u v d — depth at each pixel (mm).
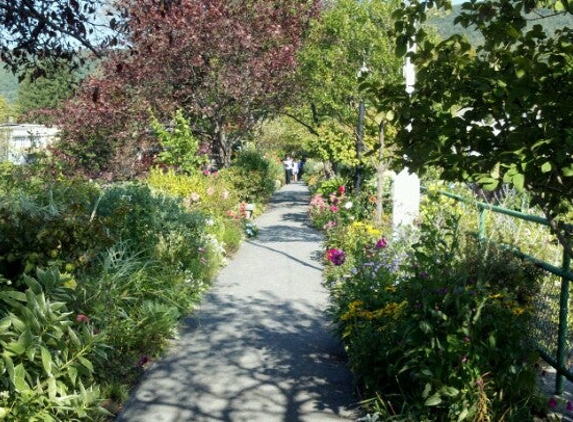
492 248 5680
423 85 4086
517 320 4617
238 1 21734
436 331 4449
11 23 6758
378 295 6051
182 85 22000
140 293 7367
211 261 10828
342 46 16328
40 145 23812
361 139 16219
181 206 11656
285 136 38062
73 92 8023
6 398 3824
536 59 3709
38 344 4043
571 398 5242
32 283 4395
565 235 4895
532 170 3643
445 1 4172
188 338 7266
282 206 27531
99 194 9289
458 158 3848
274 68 21969
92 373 5410
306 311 8609
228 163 24281
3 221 5648
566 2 3760
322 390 5633
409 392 4996
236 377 5977
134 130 21500
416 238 9352
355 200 17109
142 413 5145
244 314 8422
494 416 4266
